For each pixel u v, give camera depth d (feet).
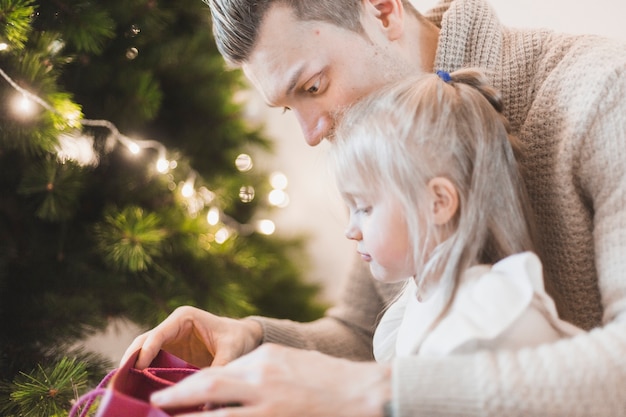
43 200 4.13
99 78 4.50
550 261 2.83
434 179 2.49
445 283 2.45
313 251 6.94
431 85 2.64
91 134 4.58
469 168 2.53
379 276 2.68
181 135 5.30
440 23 3.48
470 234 2.47
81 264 4.33
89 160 4.88
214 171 5.46
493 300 2.28
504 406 1.94
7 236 4.25
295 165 6.94
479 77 2.79
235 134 5.46
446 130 2.52
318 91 2.98
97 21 3.97
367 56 2.96
